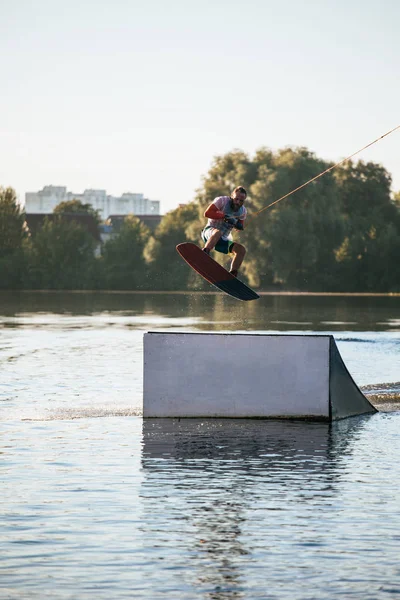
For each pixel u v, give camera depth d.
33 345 37.53
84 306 80.69
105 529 10.98
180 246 17.83
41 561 9.89
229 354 19.05
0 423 18.20
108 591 9.11
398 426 18.08
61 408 20.14
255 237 99.88
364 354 33.34
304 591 9.12
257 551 10.23
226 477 13.60
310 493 12.65
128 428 17.75
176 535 10.77
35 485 12.99
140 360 31.17
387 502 12.17
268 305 82.44
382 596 9.00
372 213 130.38
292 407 18.83
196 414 19.08
